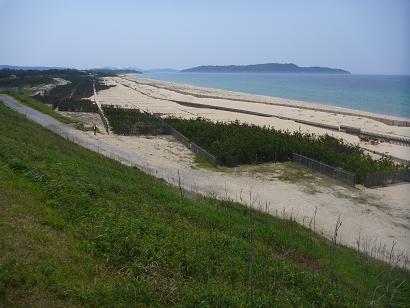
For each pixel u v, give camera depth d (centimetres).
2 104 5203
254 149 3425
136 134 4500
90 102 6912
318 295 1205
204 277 1165
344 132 5447
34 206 1356
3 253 986
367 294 1354
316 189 2798
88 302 911
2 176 1533
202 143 3881
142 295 990
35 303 849
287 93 14788
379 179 2927
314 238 1903
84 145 3684
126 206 1616
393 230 2158
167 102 8519
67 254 1102
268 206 2428
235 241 1470
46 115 5322
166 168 3155
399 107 9975
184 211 1789
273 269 1302
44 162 1917
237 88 17912
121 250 1200
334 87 18562
